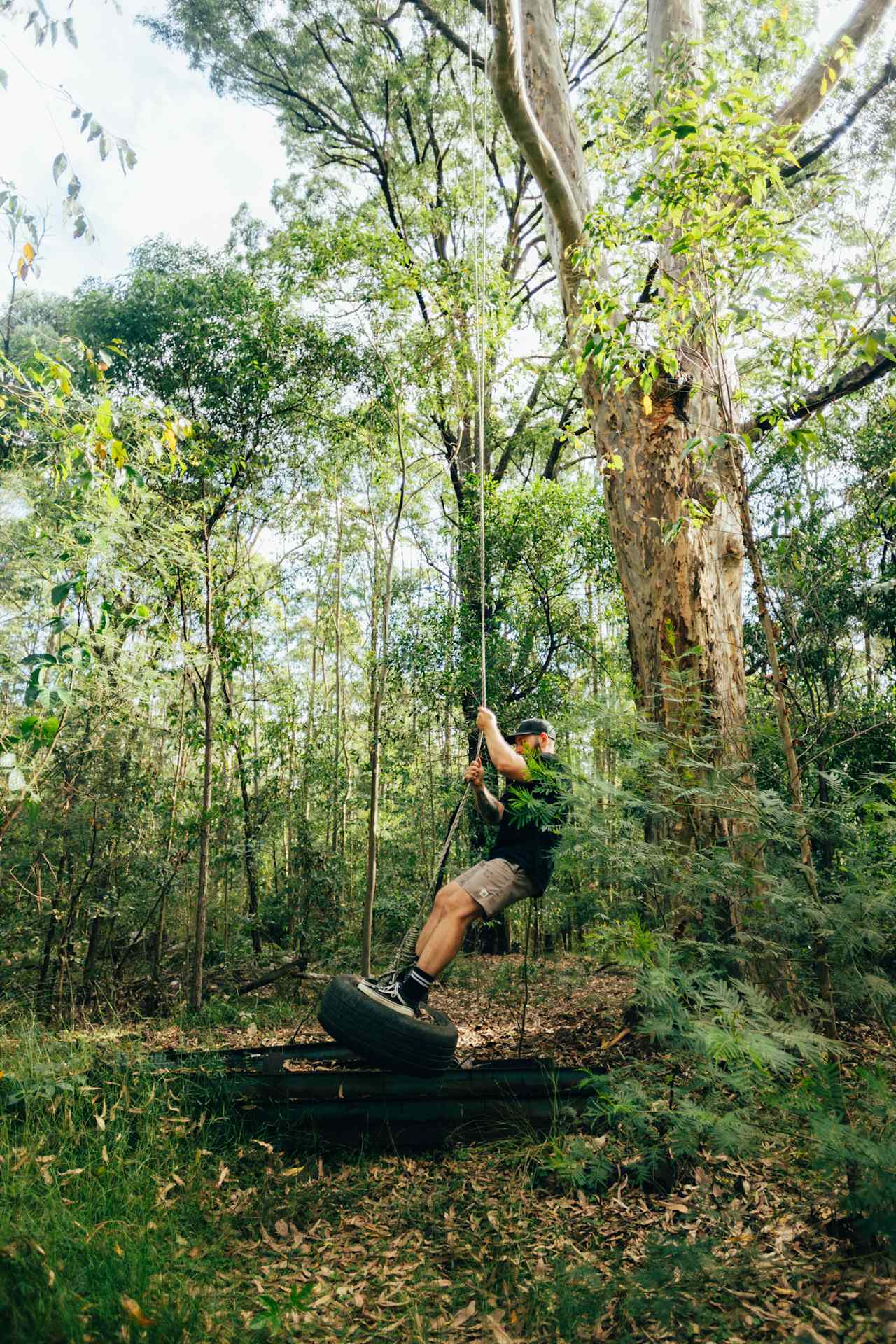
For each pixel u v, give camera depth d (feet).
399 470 29.09
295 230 26.53
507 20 13.92
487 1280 8.02
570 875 11.09
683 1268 7.19
